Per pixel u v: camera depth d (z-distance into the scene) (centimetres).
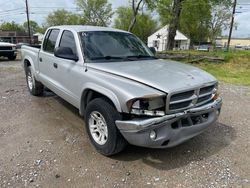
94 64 376
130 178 306
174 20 2209
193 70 383
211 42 5788
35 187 287
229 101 646
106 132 339
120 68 352
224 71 1248
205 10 2575
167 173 316
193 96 321
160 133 297
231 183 298
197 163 339
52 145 383
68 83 427
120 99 304
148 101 290
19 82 841
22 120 480
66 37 460
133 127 293
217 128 459
